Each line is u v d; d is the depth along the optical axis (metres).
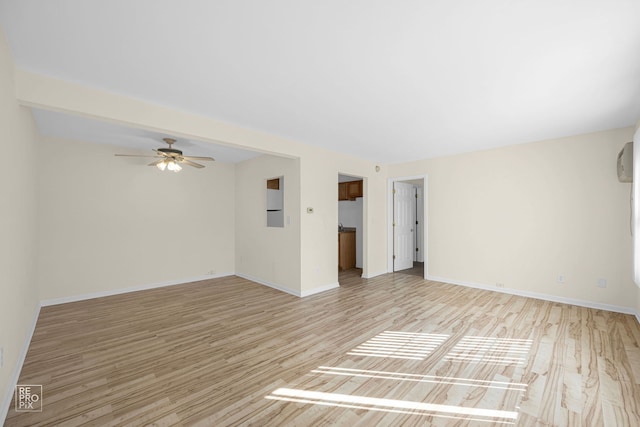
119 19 1.53
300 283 4.27
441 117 3.06
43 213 3.85
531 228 4.09
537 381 2.06
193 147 4.47
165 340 2.77
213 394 1.93
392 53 1.88
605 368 2.22
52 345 2.67
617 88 2.36
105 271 4.35
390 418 1.70
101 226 4.32
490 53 1.87
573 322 3.15
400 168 5.71
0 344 1.71
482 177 4.56
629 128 3.36
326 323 3.20
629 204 3.37
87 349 2.58
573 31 1.63
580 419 1.68
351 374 2.17
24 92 2.08
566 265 3.81
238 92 2.45
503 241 4.35
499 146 4.32
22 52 1.85
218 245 5.66
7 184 1.89
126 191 4.55
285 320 3.30
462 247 4.80
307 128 3.45
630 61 1.94
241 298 4.19
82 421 1.67
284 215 4.60
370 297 4.20
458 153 4.80
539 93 2.47
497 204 4.40
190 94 2.49
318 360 2.38
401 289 4.62
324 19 1.54
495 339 2.76
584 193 3.67
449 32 1.65
